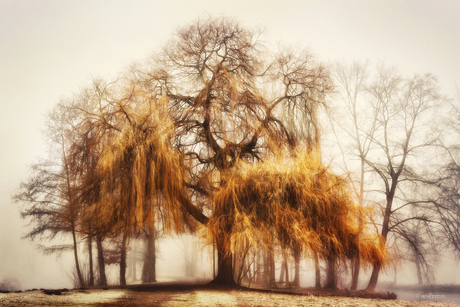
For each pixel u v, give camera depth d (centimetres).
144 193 1783
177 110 2077
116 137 1834
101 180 1800
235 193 1828
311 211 1808
